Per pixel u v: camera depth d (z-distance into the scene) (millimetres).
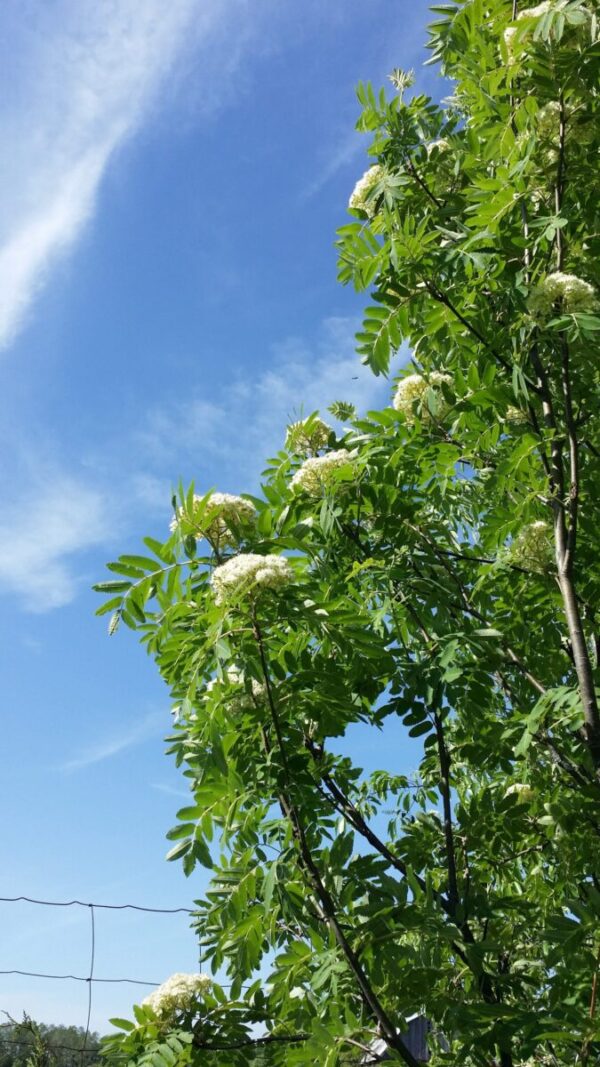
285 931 4430
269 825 4328
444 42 5617
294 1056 3807
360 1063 4074
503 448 5570
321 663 4176
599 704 4465
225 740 4016
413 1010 4363
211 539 4332
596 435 5504
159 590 4207
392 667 4664
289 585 3908
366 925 4004
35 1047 6109
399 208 5289
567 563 4660
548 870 5645
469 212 5094
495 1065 4277
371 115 5293
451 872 4793
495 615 5227
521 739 4605
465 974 4441
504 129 4641
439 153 5270
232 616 3951
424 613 4863
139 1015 4488
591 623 5152
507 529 4879
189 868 3834
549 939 3904
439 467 5215
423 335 5262
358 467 4961
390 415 5301
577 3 4297
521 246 4801
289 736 4203
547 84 4473
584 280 4949
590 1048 3914
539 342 4785
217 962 4211
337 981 4098
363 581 4961
